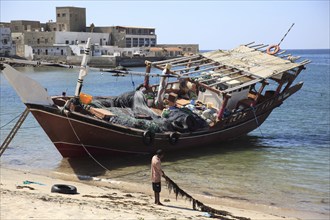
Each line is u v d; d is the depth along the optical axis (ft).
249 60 88.94
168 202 46.39
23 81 57.82
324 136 91.35
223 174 61.87
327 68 389.60
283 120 112.68
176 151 74.84
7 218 29.68
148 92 85.46
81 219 30.81
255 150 77.71
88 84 226.79
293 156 73.36
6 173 57.31
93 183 55.47
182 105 81.92
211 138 78.54
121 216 32.73
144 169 63.21
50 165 64.44
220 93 75.36
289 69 83.25
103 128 63.62
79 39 393.50
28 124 101.09
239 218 41.39
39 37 387.96
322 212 47.09
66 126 61.87
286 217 44.86
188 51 467.11
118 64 356.38
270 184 57.26
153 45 469.98
